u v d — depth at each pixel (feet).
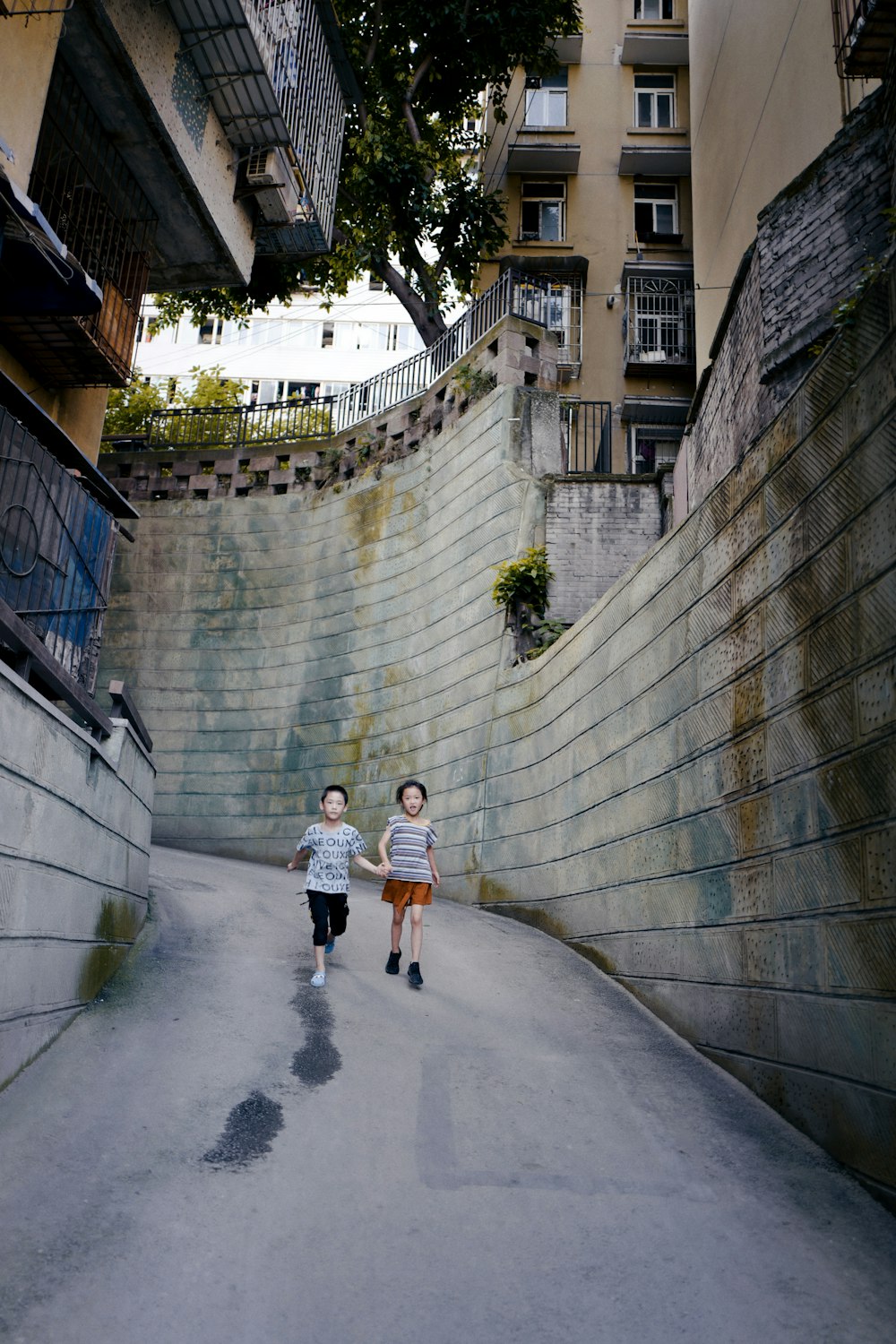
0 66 25.66
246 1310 10.99
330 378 134.82
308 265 68.18
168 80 33.60
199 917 30.58
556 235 81.15
